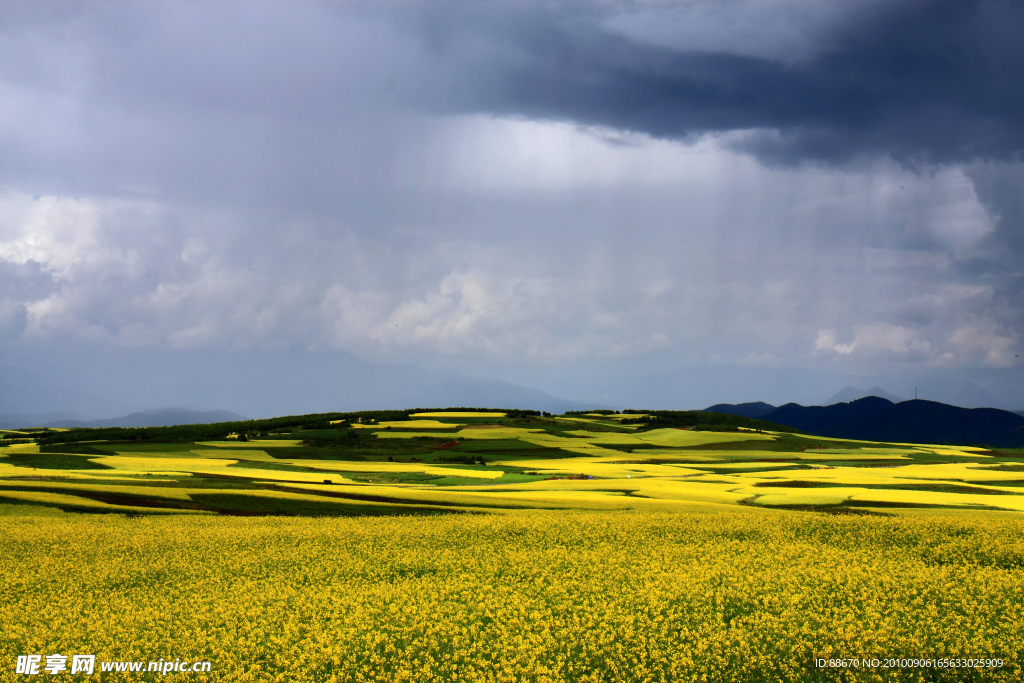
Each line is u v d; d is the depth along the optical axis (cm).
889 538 3048
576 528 3366
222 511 4378
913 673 1544
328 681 1560
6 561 2703
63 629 1905
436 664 1639
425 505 4597
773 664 1587
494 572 2522
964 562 2584
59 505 4225
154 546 2973
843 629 1764
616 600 2098
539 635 1783
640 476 8062
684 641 1728
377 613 2000
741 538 3111
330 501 4662
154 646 1773
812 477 7569
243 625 1930
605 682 1534
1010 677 1521
